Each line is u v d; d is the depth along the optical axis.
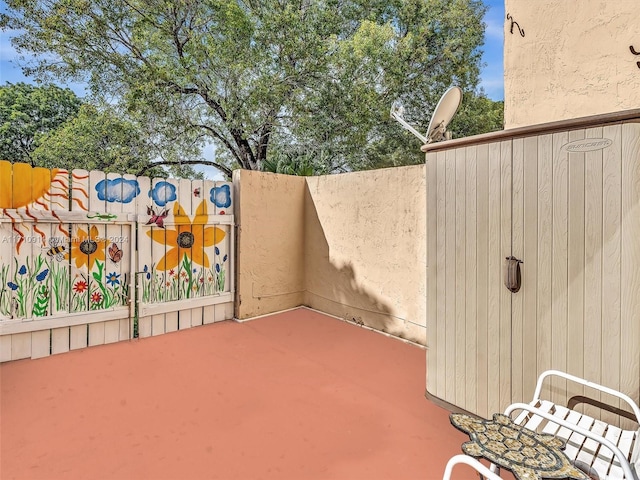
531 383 2.31
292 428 2.55
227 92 12.45
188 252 4.81
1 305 3.56
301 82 12.62
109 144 11.91
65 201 3.88
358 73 13.03
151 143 12.22
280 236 5.68
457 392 2.73
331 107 12.51
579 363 2.10
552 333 2.21
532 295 2.29
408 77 13.99
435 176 2.85
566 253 2.15
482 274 2.55
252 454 2.25
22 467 2.09
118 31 11.66
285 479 2.04
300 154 13.30
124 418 2.63
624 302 1.94
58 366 3.55
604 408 1.99
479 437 1.56
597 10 2.84
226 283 5.21
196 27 12.23
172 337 4.49
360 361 3.81
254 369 3.57
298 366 3.66
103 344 4.18
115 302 4.25
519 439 1.56
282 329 4.88
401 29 15.21
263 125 13.19
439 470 2.13
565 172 2.15
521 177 2.34
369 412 2.78
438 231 2.84
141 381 3.26
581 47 2.93
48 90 14.16
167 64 12.42
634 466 1.47
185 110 12.59
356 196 5.08
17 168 3.61
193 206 4.83
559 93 3.06
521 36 3.29
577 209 2.10
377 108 13.03
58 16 10.62
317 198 5.70
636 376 1.91
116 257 4.24
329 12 13.70
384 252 4.72
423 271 4.26
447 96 2.93
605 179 2.00
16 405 2.79
